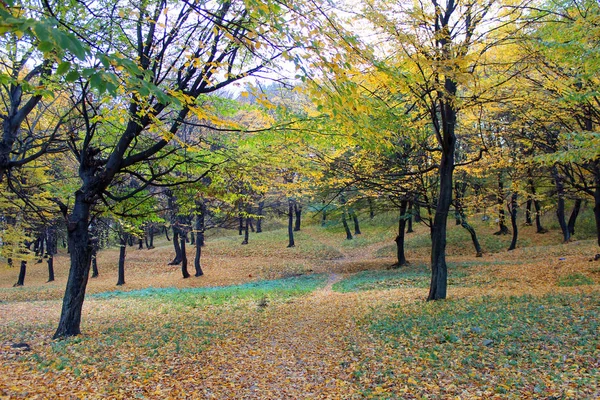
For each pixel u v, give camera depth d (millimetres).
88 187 9109
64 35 2352
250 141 9367
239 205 18734
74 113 9961
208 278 26875
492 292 12281
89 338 8695
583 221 31828
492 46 9438
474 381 5477
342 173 11055
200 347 8047
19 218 16359
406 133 10969
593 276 13648
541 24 9250
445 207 11547
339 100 4645
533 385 5164
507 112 12000
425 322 8758
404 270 23266
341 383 5941
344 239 40625
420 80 7961
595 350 5973
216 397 5531
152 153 9141
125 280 29000
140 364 6738
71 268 9289
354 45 4988
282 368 6828
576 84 10109
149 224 23766
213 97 10172
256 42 4559
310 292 17812
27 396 5004
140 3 7066
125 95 6664
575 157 8375
